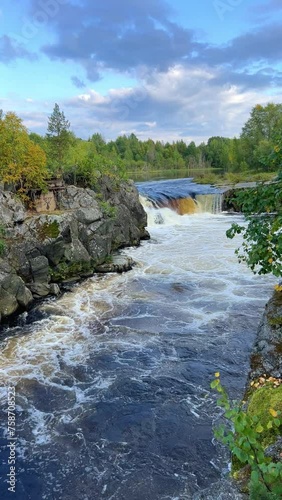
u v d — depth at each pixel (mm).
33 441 8766
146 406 9859
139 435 8891
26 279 17891
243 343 12703
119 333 13867
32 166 22422
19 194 21922
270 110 74875
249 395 6527
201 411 9578
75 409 9805
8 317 15469
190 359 11930
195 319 14734
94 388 10648
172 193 41875
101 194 26547
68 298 17641
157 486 7527
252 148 75062
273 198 6133
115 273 21234
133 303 16688
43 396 10305
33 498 7371
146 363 11812
